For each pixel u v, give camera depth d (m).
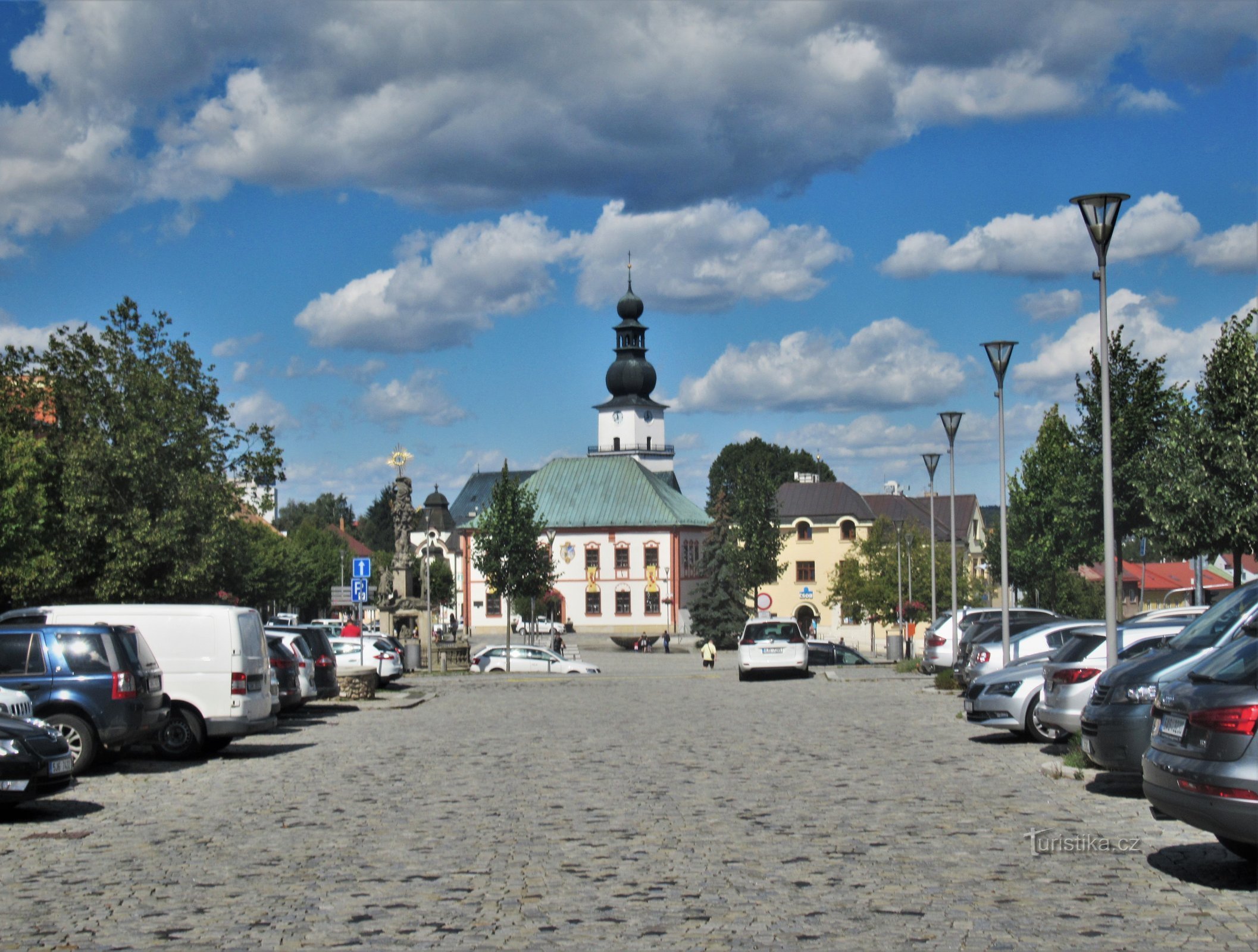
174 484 36.62
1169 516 30.33
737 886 9.73
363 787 16.00
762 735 21.67
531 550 64.75
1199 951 7.80
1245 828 9.02
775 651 42.41
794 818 12.80
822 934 8.27
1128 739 13.99
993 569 65.94
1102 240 18.23
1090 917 8.66
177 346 38.75
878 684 37.53
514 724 25.50
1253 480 28.80
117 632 17.80
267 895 9.66
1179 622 19.09
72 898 9.66
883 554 81.19
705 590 92.12
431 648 55.34
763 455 130.62
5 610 34.91
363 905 9.27
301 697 27.53
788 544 102.00
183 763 19.17
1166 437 30.94
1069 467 38.22
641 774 16.61
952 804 13.57
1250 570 91.75
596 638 105.12
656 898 9.36
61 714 17.20
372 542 183.25
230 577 38.47
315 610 114.00
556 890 9.67
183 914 9.07
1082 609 68.75
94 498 35.19
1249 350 29.48
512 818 13.14
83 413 37.19
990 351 28.50
